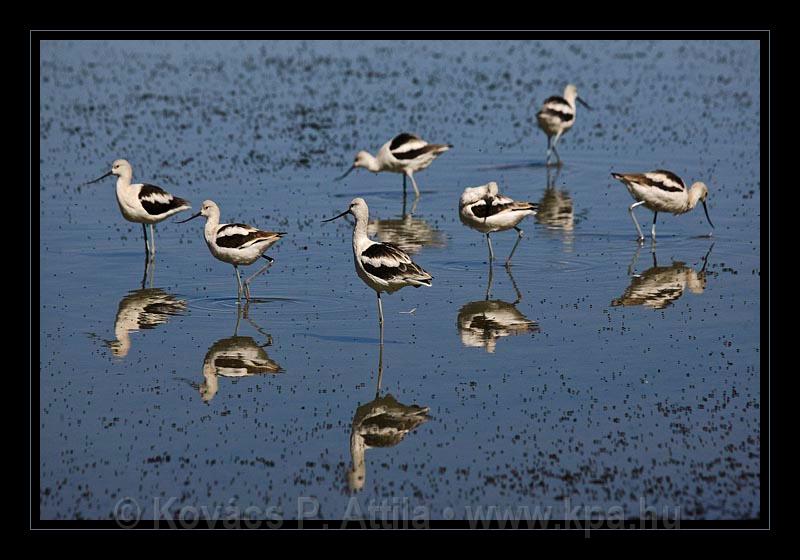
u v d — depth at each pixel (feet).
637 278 59.11
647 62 120.67
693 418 41.19
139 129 93.45
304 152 87.92
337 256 63.10
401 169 79.10
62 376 45.68
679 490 35.86
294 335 50.44
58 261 62.18
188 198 74.79
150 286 58.03
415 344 49.06
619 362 46.73
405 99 105.50
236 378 45.57
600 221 71.61
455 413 41.81
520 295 56.29
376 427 40.78
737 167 82.69
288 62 120.26
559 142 92.94
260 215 71.36
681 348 48.26
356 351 48.29
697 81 111.55
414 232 69.36
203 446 39.42
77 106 100.78
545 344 48.96
